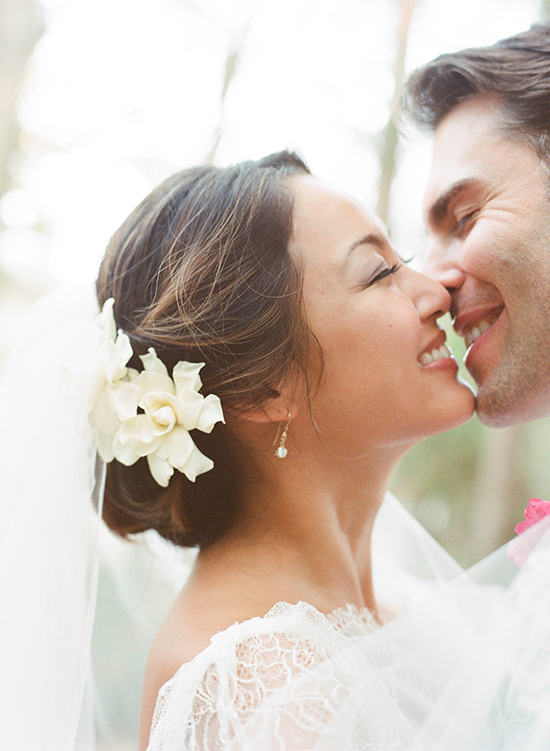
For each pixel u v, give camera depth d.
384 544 2.23
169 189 1.77
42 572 1.47
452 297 1.92
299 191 1.69
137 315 1.69
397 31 8.71
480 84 1.86
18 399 1.63
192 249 1.65
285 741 1.11
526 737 1.12
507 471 7.70
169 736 1.25
